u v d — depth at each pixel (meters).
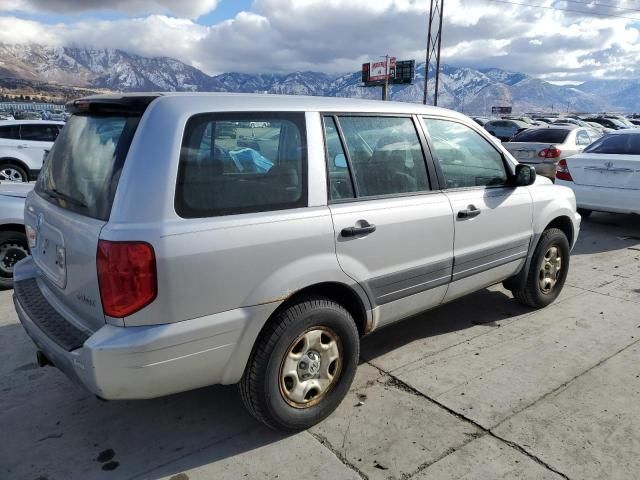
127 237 2.18
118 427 2.96
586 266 6.08
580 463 2.63
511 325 4.34
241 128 2.58
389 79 62.56
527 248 4.30
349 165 3.00
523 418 3.01
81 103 2.78
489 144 4.00
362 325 3.16
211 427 2.96
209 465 2.64
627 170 7.20
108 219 2.26
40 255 2.96
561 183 8.02
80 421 3.02
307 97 2.99
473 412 3.08
